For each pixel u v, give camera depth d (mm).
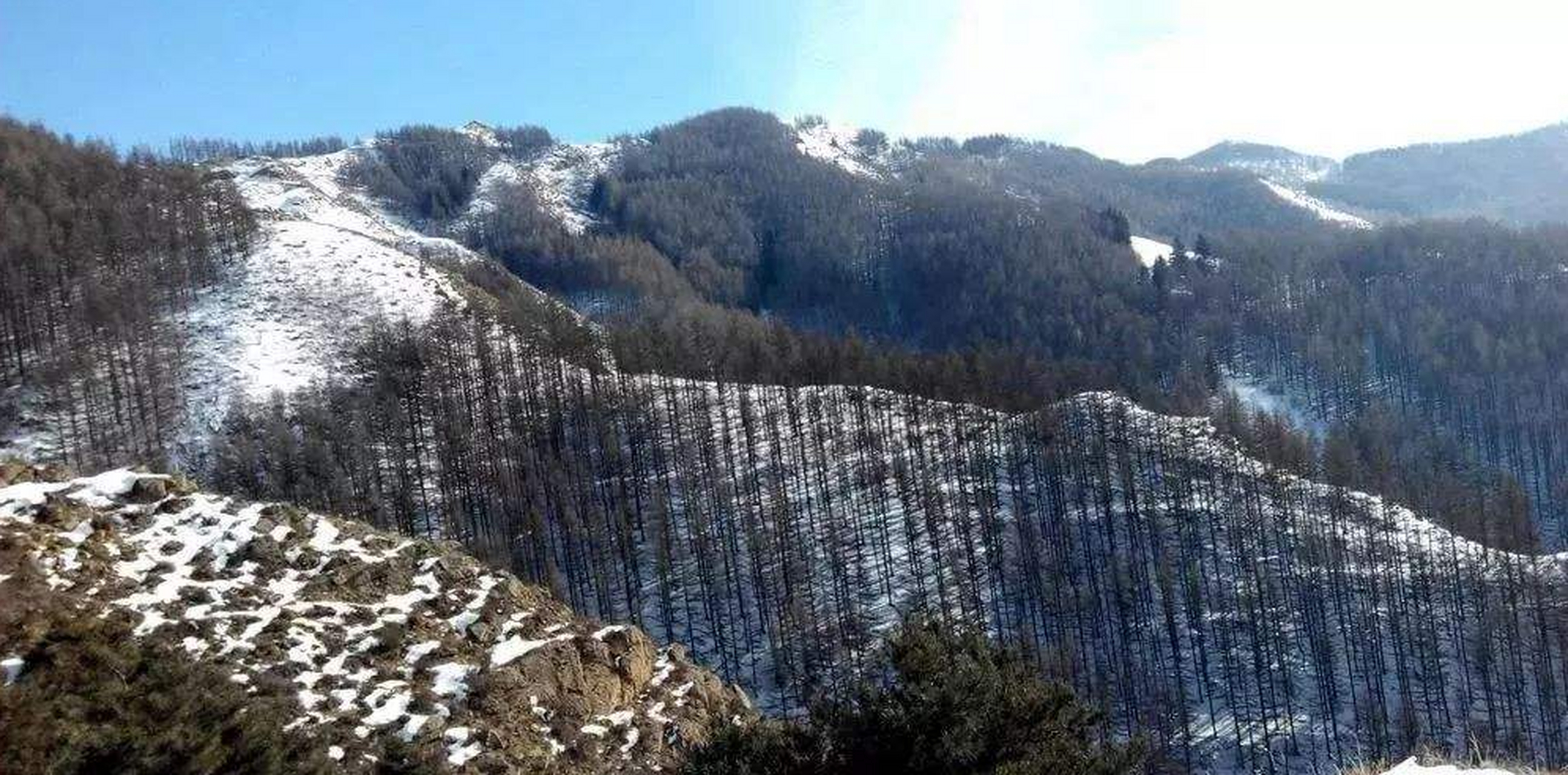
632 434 79688
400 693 12062
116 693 9070
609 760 12562
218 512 14922
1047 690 10094
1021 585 64188
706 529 69438
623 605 65500
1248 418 106062
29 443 69812
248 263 104125
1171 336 168875
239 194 138875
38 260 85938
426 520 69562
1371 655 58688
